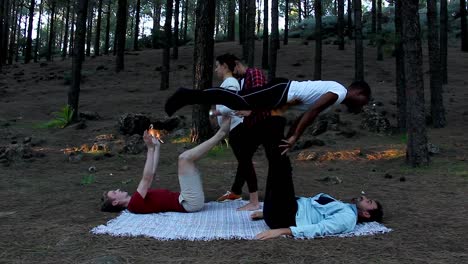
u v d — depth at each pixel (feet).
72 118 45.91
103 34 200.13
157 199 16.11
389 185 22.21
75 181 23.75
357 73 55.67
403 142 35.53
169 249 11.78
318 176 25.36
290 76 71.87
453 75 70.08
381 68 76.43
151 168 16.16
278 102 12.82
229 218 15.38
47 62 105.09
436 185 21.74
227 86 15.87
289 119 42.45
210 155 32.68
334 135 39.24
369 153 32.04
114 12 162.20
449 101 52.49
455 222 14.62
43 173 26.37
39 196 19.83
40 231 13.61
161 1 141.69
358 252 11.44
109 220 15.06
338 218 13.23
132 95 64.23
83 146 35.01
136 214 15.90
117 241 12.50
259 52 98.94
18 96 66.28
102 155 31.53
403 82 39.60
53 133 41.86
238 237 12.84
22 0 135.95
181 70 83.35
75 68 46.21
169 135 40.65
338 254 11.26
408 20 27.02
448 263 10.59
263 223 14.66
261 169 27.81
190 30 197.98
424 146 27.09
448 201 18.08
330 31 122.93
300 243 12.28
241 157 16.78
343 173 26.25
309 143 34.94
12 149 30.81
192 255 11.26
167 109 12.85
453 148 31.91
